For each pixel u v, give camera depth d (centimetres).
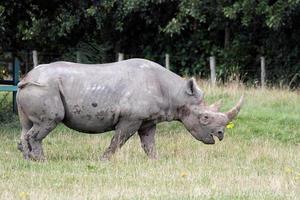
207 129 3631
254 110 5128
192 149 4022
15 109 5153
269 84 6738
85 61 8200
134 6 7412
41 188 2847
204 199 2666
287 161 3659
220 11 7106
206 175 3188
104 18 7531
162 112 3625
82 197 2670
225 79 7506
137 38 8312
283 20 6738
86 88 3531
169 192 2794
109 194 2730
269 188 2900
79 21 7556
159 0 7388
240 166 3491
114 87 3550
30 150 3544
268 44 7519
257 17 7088
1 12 4988
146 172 3231
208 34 7925
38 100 3491
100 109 3538
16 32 5356
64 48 8206
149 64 3650
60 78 3525
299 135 4600
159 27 7456
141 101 3559
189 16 7650
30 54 7912
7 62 5741
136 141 4169
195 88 3647
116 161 3503
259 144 4259
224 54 7719
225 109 5216
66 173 3188
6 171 3209
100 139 4294
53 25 7475
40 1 5041
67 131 4616
